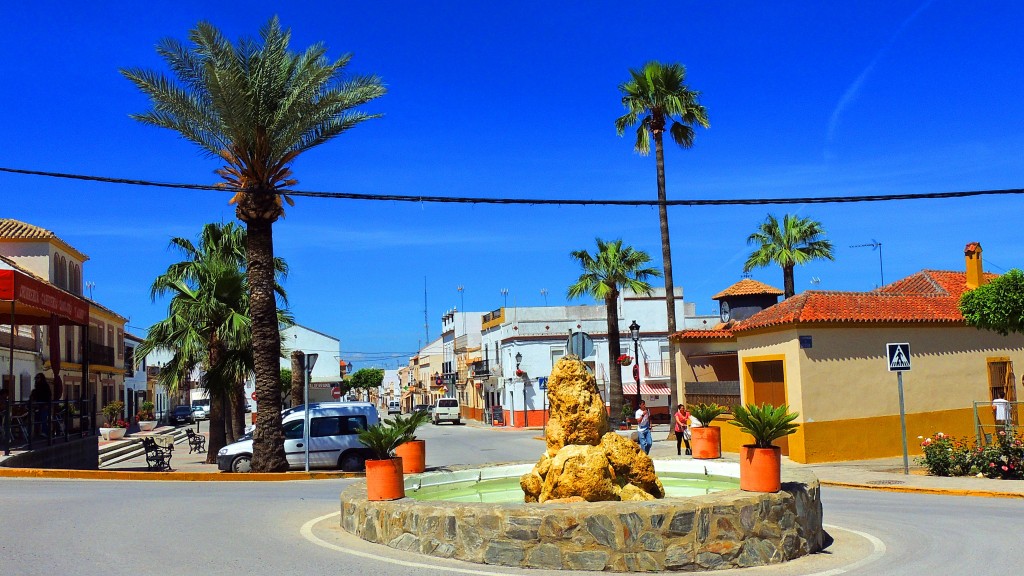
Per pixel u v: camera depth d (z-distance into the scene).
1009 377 24.48
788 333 22.16
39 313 23.39
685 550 8.78
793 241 43.06
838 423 21.84
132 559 8.74
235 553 9.23
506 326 62.12
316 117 20.22
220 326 26.20
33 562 8.49
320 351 81.25
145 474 18.66
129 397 65.00
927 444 18.70
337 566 8.62
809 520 9.95
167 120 19.88
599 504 8.94
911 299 24.31
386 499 10.36
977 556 9.74
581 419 10.91
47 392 21.45
